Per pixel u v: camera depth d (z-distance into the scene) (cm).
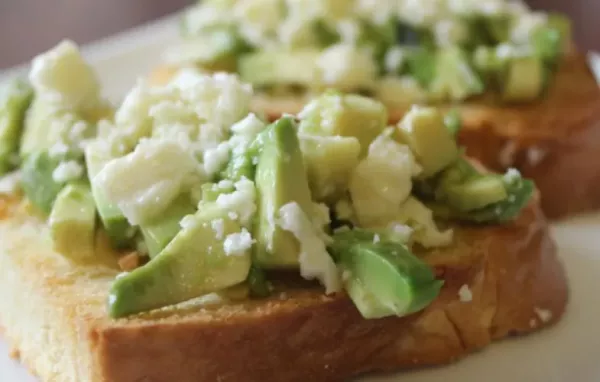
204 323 18
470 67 30
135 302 18
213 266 18
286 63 31
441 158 21
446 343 21
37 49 41
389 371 21
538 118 29
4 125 24
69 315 19
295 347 20
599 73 35
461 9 32
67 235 20
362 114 21
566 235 28
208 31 34
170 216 19
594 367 22
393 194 20
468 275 21
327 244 19
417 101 30
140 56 36
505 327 22
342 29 32
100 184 19
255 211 18
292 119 19
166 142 19
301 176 19
